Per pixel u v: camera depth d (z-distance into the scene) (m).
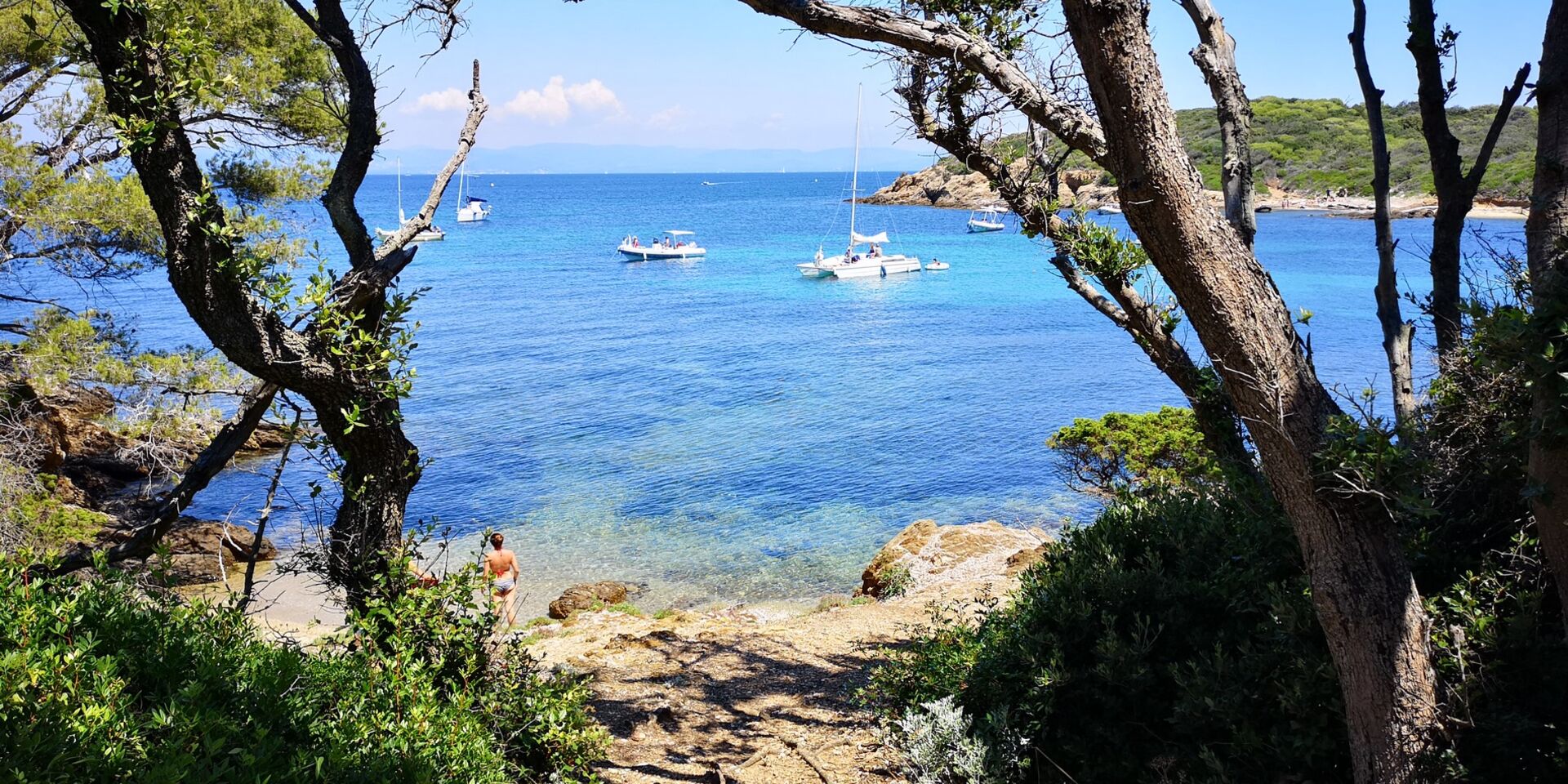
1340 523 4.28
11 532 12.16
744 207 179.25
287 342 5.08
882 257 79.12
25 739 2.63
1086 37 4.30
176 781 2.67
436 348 46.19
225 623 4.25
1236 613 5.82
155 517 5.42
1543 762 4.12
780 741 7.23
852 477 25.39
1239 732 5.18
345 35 5.74
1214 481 7.85
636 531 21.41
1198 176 4.35
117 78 4.68
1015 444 28.44
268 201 16.12
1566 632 4.19
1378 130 6.96
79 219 13.40
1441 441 5.16
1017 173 6.98
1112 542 6.87
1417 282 54.88
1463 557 5.02
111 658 3.20
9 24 12.58
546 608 17.08
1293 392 4.32
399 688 4.60
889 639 10.17
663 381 38.78
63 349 13.97
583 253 98.00
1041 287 70.69
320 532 5.64
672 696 8.41
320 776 3.33
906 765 6.48
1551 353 3.54
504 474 25.80
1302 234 93.44
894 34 5.53
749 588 18.16
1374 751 4.37
